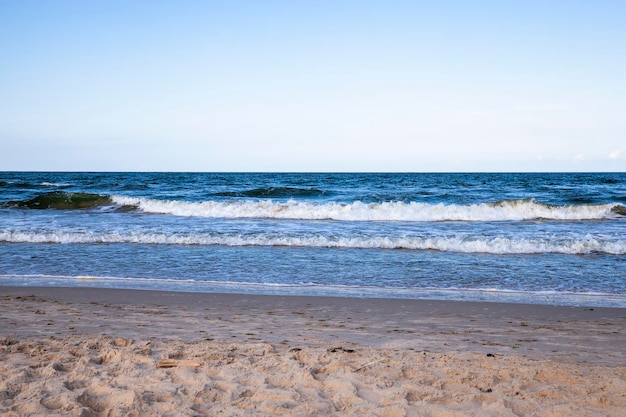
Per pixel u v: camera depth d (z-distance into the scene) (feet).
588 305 24.72
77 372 13.38
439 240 41.93
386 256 38.34
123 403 11.34
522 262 36.27
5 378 12.85
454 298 26.16
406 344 17.56
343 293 27.25
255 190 97.71
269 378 13.10
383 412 11.12
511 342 18.04
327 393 12.25
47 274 32.14
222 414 10.84
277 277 31.37
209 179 181.16
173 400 11.51
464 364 14.58
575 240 42.39
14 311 22.35
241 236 44.37
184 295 26.27
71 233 45.83
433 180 174.19
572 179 181.88
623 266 34.86
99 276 31.58
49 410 10.90
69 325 19.79
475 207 61.72
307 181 163.53
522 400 11.75
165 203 69.00
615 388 12.51
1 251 40.11
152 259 37.01
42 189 113.19
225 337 18.13
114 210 67.82
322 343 17.38
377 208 62.08
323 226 53.16
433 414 11.02
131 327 19.60
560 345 17.72
